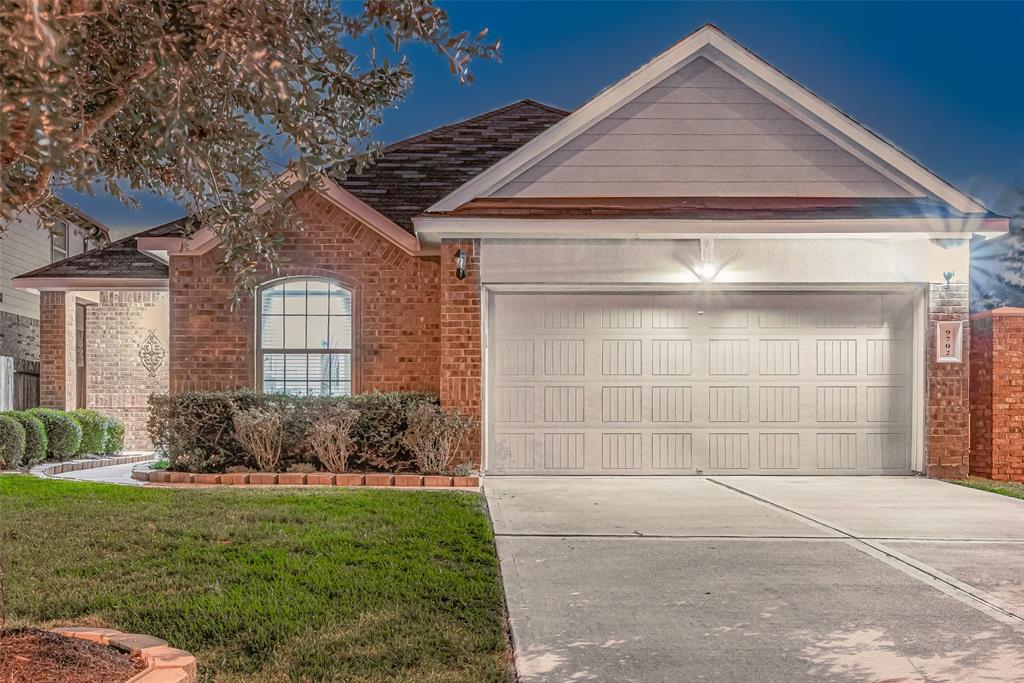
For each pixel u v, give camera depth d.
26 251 20.55
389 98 5.13
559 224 11.36
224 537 7.20
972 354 12.47
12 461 12.42
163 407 11.43
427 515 8.20
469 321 11.78
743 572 6.46
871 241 11.86
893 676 4.44
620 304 12.12
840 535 7.80
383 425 11.41
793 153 12.03
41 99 2.90
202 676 4.28
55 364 16.42
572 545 7.33
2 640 3.98
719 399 12.10
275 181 4.89
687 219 11.27
